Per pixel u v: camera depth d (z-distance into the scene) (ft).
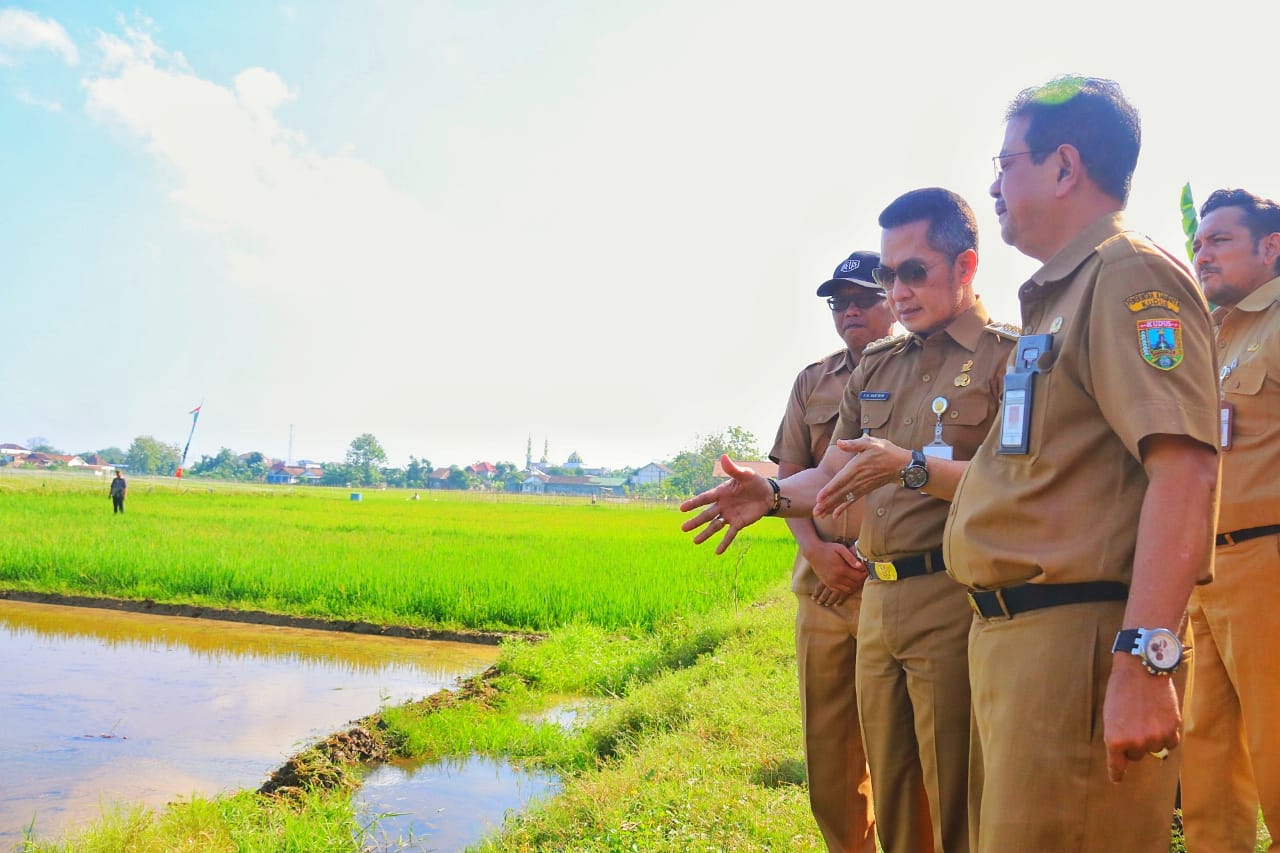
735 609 38.68
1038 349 6.92
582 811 16.03
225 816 17.43
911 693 9.59
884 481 8.57
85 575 50.60
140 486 221.66
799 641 11.88
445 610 43.14
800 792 14.97
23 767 21.59
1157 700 5.80
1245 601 10.87
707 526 10.23
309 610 44.14
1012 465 6.99
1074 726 6.47
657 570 55.52
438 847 16.79
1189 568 5.92
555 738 23.40
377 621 42.52
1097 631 6.48
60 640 38.65
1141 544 6.06
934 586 9.37
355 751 22.91
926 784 9.46
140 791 20.04
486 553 65.46
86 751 22.97
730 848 12.85
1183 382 6.13
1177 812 13.19
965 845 9.23
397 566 55.01
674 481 311.27
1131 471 6.63
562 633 36.01
